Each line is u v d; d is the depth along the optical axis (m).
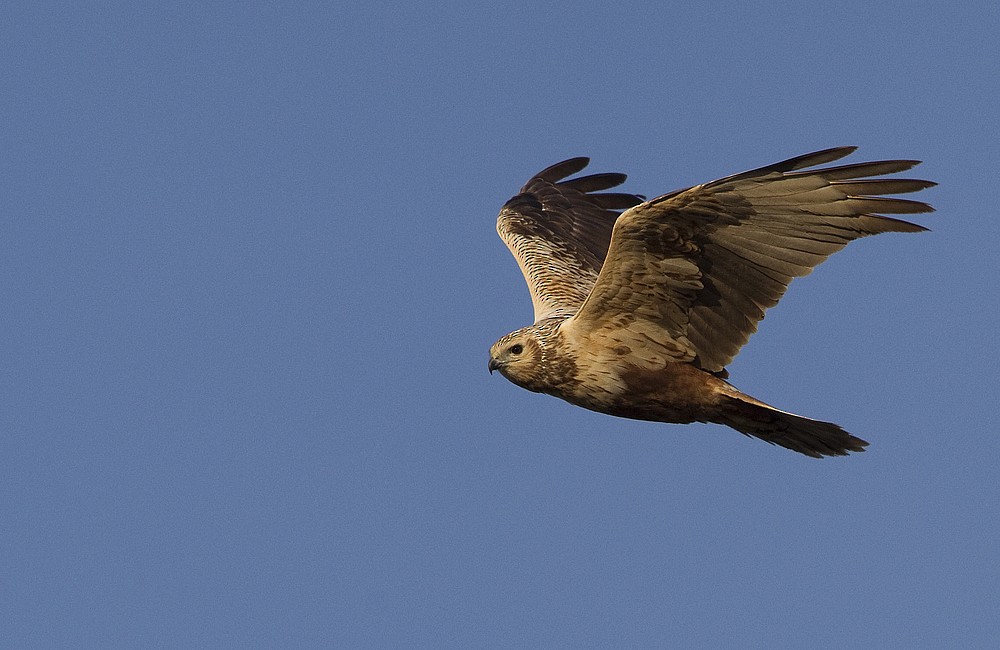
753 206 12.30
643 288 12.98
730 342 13.07
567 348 13.55
